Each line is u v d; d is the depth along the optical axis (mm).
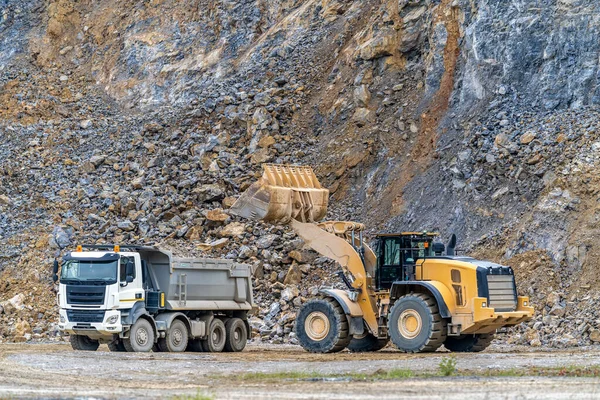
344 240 52281
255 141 83188
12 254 75188
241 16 104875
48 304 68375
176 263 53125
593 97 72375
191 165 82188
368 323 51281
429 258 50406
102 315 50969
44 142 91750
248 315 62062
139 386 33844
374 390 30766
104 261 51500
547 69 75062
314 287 66562
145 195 79188
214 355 49125
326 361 44344
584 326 54562
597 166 65062
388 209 74875
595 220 61812
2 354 47438
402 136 79312
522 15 77625
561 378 34906
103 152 88812
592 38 74375
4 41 116312
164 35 109125
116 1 117625
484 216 68250
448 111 78562
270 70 92062
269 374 37156
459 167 72062
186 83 101625
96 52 112438
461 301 48438
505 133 71562
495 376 35812
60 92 106438
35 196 82500
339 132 82688
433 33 82312
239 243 72375
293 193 52844
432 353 48688
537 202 65688
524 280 60781
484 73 77250
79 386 33844
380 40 85375
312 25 96438
